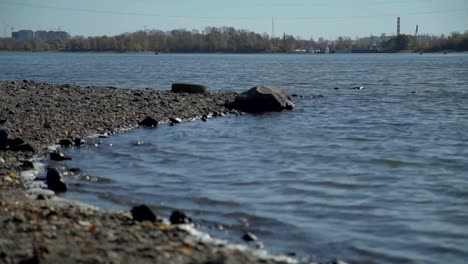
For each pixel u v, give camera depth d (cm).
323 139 2264
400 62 13462
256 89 3164
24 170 1573
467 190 1466
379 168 1734
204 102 3259
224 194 1398
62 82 5406
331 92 4478
